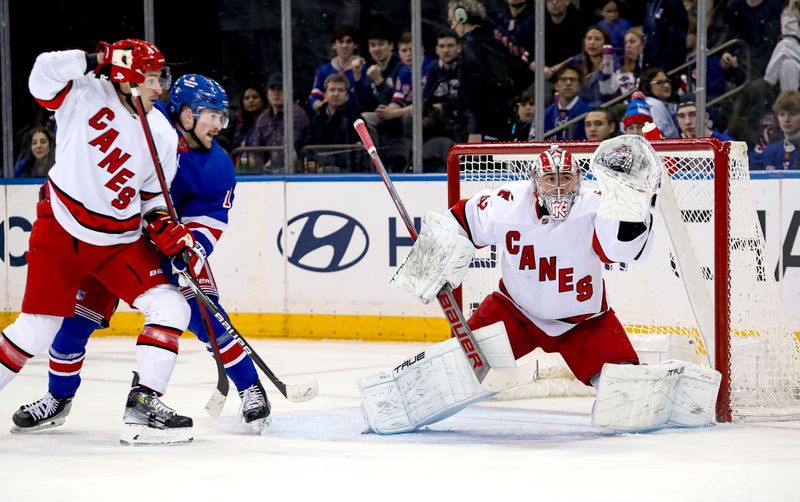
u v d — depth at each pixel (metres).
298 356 23.22
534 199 13.12
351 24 27.06
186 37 28.42
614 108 25.30
